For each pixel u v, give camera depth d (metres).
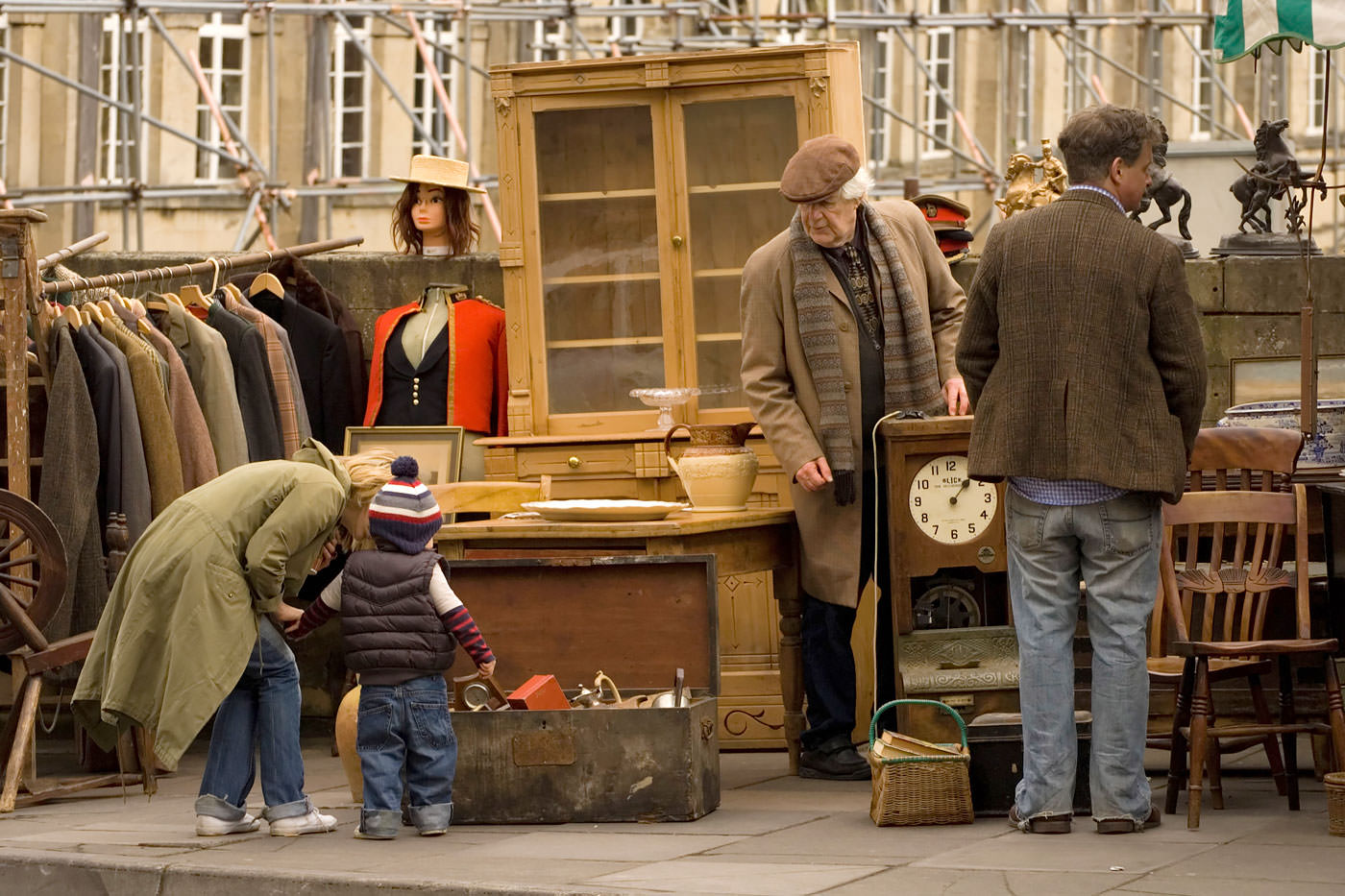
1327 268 14.45
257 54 39.72
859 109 13.76
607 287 13.69
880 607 11.45
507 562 10.79
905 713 10.54
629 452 13.22
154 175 38.84
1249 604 10.16
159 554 9.70
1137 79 41.00
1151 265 8.95
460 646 10.58
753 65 13.23
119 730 9.87
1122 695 9.09
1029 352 9.05
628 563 10.66
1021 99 46.81
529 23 40.91
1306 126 49.00
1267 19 10.28
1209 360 14.55
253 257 14.34
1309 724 9.62
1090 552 9.09
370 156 40.28
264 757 9.99
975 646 10.72
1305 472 11.61
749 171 13.42
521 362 13.69
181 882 8.97
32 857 9.43
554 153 13.64
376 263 15.11
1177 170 18.86
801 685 11.67
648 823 9.95
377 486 10.00
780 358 11.47
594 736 10.00
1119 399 8.96
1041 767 9.20
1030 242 9.10
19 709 11.22
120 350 12.41
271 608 9.73
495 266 15.08
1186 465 9.05
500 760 10.06
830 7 42.12
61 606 11.75
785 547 11.59
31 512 11.30
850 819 9.88
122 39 32.03
